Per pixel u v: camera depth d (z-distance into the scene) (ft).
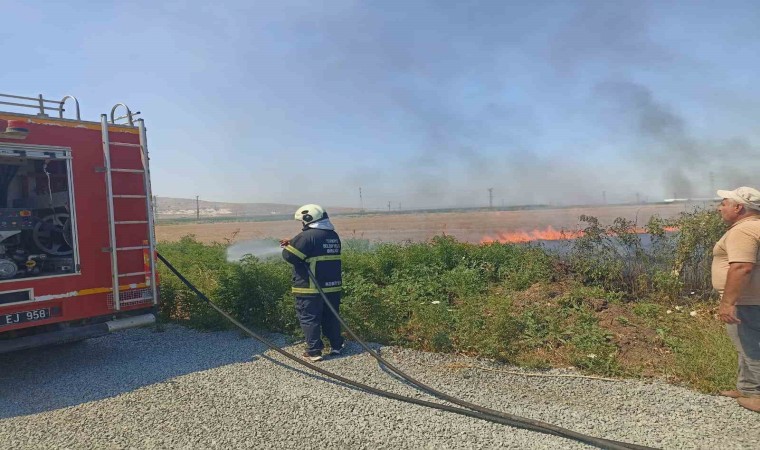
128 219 21.80
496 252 34.04
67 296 20.10
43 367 21.63
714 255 15.81
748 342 14.85
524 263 31.42
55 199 22.63
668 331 21.16
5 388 19.21
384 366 19.74
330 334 21.59
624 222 28.81
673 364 18.30
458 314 23.59
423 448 13.28
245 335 25.12
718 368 17.03
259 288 26.53
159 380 19.17
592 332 21.01
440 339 21.31
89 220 20.74
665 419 14.40
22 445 14.35
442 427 14.40
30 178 23.85
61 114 21.59
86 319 20.93
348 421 14.98
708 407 15.03
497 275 31.53
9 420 16.14
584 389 16.83
